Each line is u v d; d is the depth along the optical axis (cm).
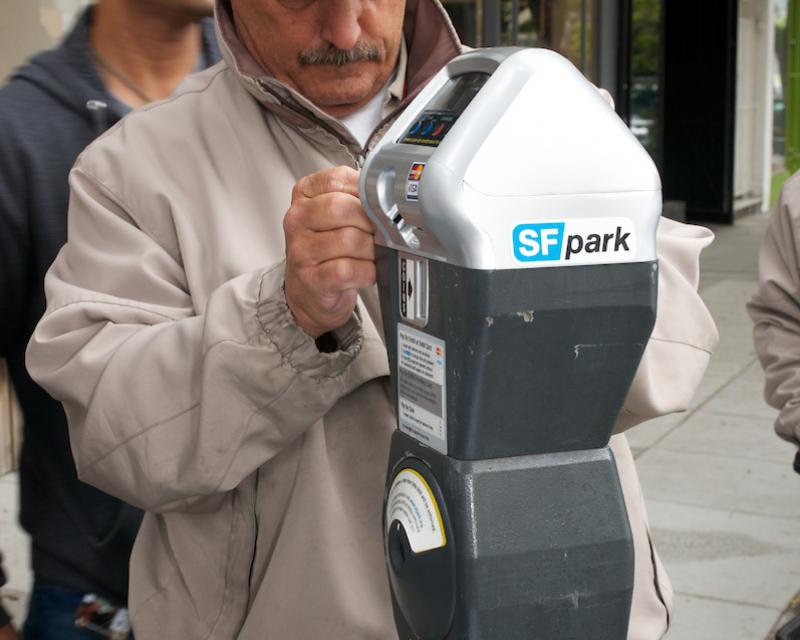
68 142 258
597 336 148
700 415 671
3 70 491
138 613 206
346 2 200
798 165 1636
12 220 250
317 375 176
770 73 1461
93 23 278
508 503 151
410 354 157
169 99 217
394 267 157
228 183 205
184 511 195
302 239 164
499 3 829
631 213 146
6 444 525
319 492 193
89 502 253
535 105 144
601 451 157
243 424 178
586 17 968
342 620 189
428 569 155
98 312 195
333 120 205
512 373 146
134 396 185
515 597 151
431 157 143
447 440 152
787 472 582
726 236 1301
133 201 205
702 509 536
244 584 200
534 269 143
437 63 214
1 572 258
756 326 340
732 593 457
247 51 214
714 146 1372
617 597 157
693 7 1347
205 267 200
